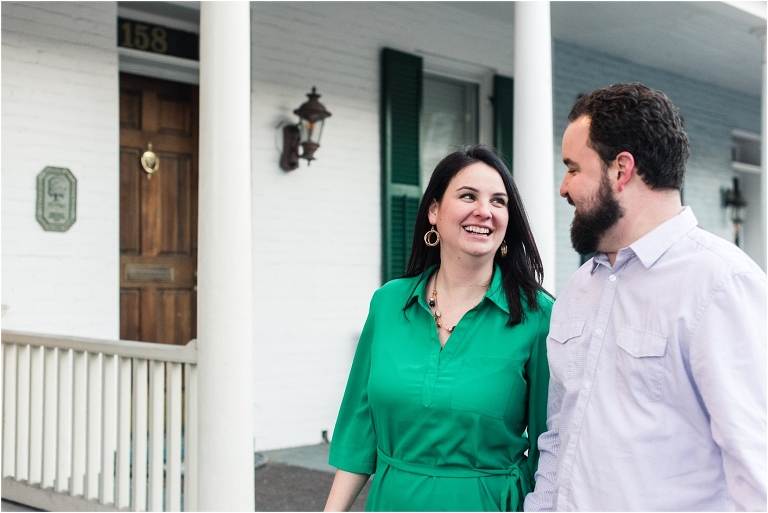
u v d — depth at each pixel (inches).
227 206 119.0
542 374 72.5
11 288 171.9
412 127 240.4
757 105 377.7
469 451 70.8
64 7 179.9
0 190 170.6
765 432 52.8
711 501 56.8
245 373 120.7
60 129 179.3
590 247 63.2
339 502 80.3
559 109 278.1
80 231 182.2
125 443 147.9
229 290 119.3
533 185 154.9
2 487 164.6
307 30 219.0
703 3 207.5
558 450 66.2
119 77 198.8
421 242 80.0
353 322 230.1
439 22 249.8
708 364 54.9
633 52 293.1
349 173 228.8
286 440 217.0
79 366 154.8
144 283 201.0
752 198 392.2
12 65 172.6
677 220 60.3
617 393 60.4
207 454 120.5
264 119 211.0
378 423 75.4
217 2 118.6
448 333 74.9
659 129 59.3
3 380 166.6
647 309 59.7
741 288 55.8
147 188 202.4
